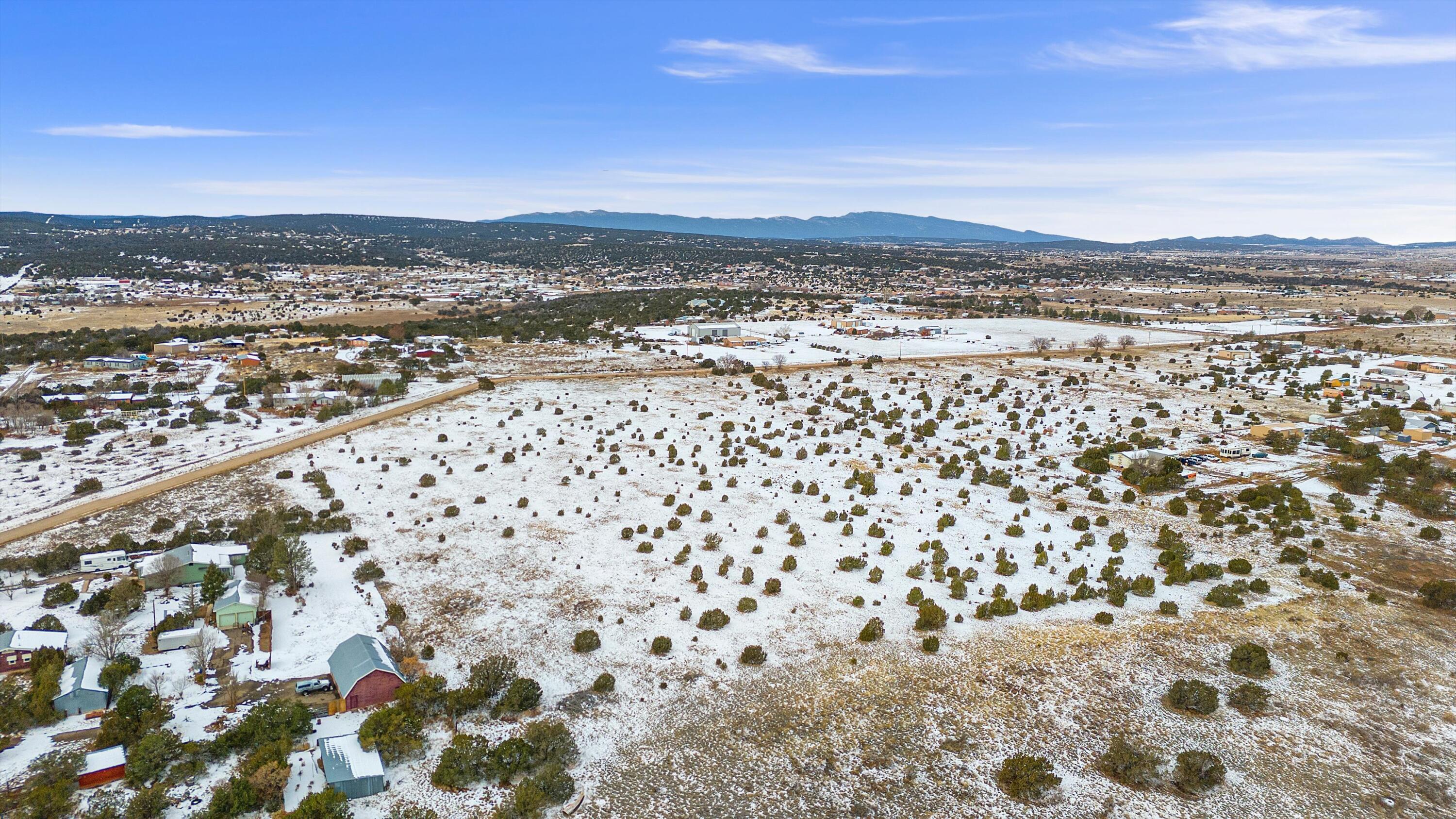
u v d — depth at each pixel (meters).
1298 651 59.31
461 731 47.75
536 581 67.38
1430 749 49.22
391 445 105.12
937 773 45.66
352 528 77.06
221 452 98.81
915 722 50.03
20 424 105.44
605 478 94.75
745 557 73.31
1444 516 85.94
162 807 39.72
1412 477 97.94
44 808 38.78
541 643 57.84
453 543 74.50
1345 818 43.31
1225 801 44.25
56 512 77.56
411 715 47.19
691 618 61.78
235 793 39.81
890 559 73.94
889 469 100.75
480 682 50.50
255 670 52.91
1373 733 50.50
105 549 69.00
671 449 103.81
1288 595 68.06
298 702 49.34
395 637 57.78
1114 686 54.28
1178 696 52.12
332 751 44.19
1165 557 73.50
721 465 100.62
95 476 88.25
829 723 49.78
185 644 55.19
